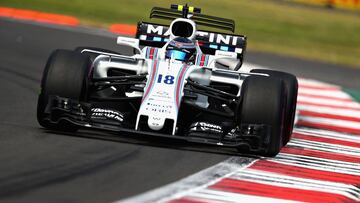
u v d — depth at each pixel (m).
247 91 29.11
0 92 41.56
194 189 23.05
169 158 27.38
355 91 61.12
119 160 26.02
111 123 29.08
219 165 27.28
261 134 28.69
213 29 85.62
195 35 33.62
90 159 25.67
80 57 29.73
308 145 36.00
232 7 102.25
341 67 76.19
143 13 96.50
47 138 28.66
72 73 29.09
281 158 30.73
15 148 26.28
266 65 69.19
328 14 107.75
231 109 31.22
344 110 51.09
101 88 31.23
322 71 71.31
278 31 94.00
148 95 28.98
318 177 28.19
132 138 30.50
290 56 79.06
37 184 21.41
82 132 30.66
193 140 27.98
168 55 32.47
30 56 58.84
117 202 20.30
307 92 57.97
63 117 28.66
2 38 67.38
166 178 24.11
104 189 21.72
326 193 25.47
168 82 29.56
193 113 31.61
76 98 29.00
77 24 84.19
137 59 31.42
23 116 34.50
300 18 103.19
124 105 32.28
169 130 28.58
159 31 34.78
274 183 25.83
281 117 29.17
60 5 96.12
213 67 32.47
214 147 30.89
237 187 24.28
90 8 96.25
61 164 24.41
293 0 109.94
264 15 101.50
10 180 21.55
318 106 51.94
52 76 29.00
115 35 79.00
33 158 24.88
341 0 108.94
